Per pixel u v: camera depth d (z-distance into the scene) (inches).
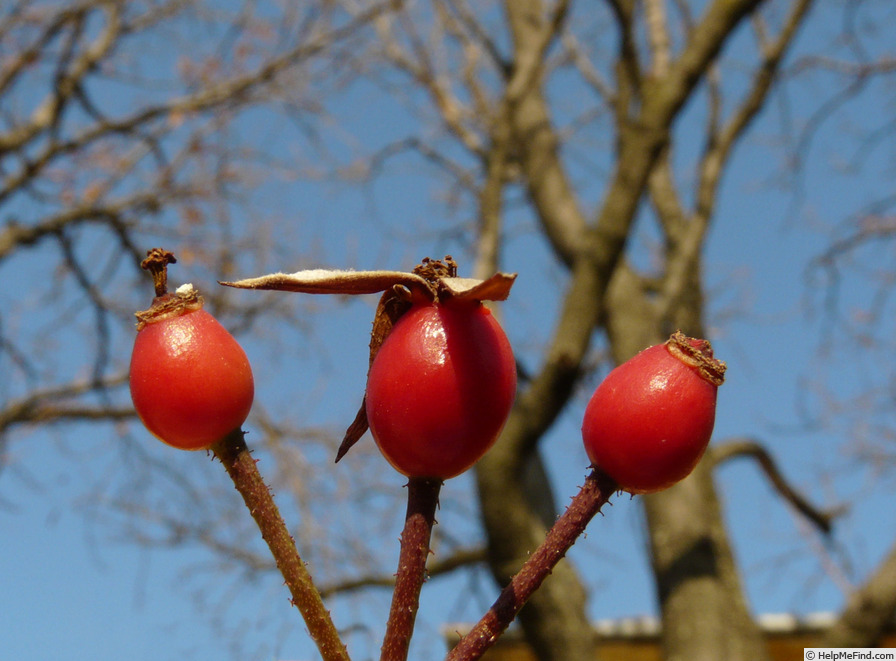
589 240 223.8
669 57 332.2
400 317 40.4
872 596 211.9
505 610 36.8
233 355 39.9
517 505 213.2
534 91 323.0
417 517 37.5
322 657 36.2
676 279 272.4
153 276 40.9
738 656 205.6
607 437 38.7
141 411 38.7
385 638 35.6
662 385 38.7
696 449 38.1
